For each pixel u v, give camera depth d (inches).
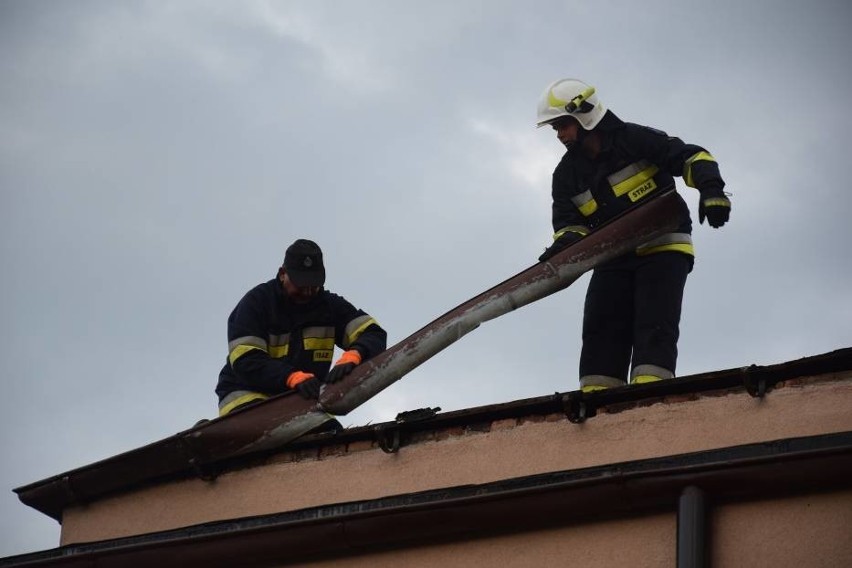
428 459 362.0
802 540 311.4
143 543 371.9
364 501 353.4
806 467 312.7
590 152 419.2
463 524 341.1
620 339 413.1
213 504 384.8
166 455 388.5
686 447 335.0
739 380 334.3
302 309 410.3
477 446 357.4
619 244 394.6
